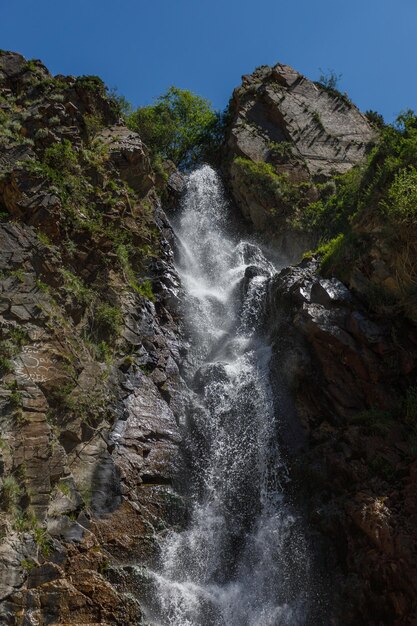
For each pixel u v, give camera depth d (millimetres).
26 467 11273
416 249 14578
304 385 14844
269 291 17406
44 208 15117
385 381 14359
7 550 10281
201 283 20047
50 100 18438
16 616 9828
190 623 11453
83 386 13102
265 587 12188
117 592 10727
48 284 13984
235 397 15219
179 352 16484
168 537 12352
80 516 11695
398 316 14961
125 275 15930
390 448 13008
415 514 11578
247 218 23312
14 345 12547
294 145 24656
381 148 17766
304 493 13258
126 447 13289
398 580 10883
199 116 27484
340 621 11227
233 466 14125
